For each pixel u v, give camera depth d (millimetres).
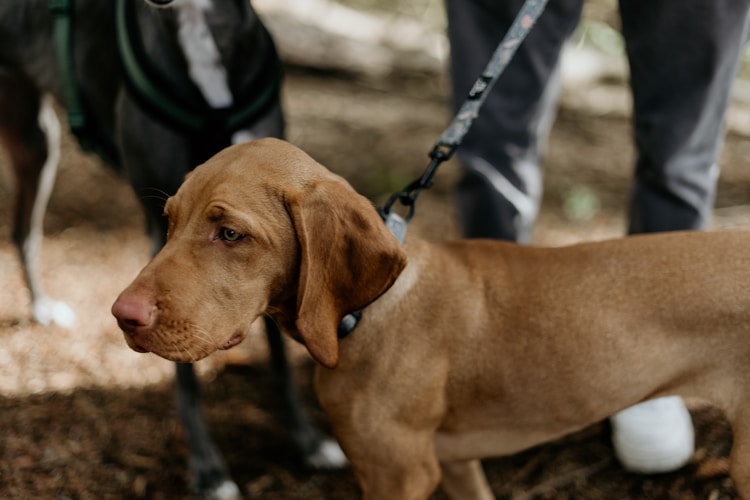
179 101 2268
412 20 8188
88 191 4461
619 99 6449
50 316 3363
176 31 2197
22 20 2766
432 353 2037
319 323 1802
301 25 6465
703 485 2516
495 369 2057
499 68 2219
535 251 2150
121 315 1686
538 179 2930
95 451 2697
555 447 2752
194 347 1739
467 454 2199
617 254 2061
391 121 5660
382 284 1811
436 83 6438
